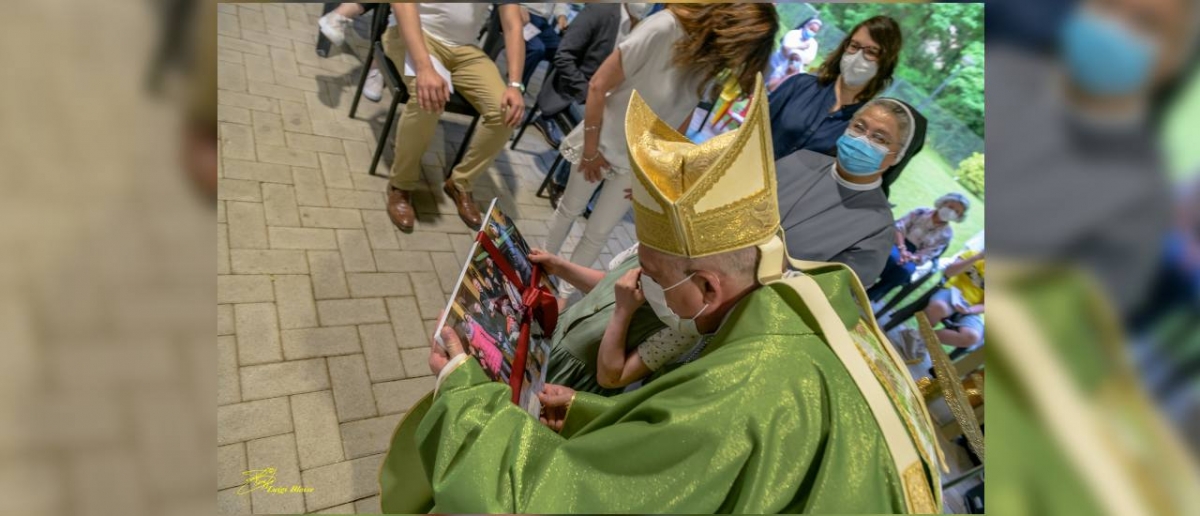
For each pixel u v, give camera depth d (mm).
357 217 1848
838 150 1207
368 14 2559
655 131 805
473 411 743
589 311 1154
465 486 664
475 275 985
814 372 659
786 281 741
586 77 1918
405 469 906
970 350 1213
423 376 1581
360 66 2381
